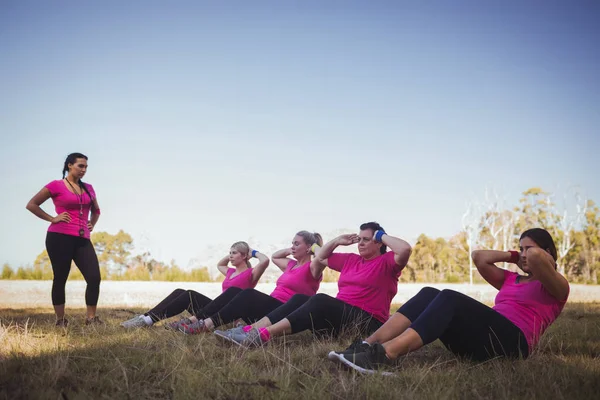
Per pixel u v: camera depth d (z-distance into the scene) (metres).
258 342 4.10
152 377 3.27
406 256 4.38
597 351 4.24
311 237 5.66
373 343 3.50
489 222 28.94
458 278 26.16
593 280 28.11
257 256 6.36
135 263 26.06
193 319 5.30
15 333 4.55
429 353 4.21
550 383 3.04
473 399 2.88
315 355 3.89
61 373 3.13
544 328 3.79
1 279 19.83
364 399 2.86
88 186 6.30
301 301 4.57
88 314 5.96
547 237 3.83
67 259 5.91
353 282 4.62
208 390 2.94
